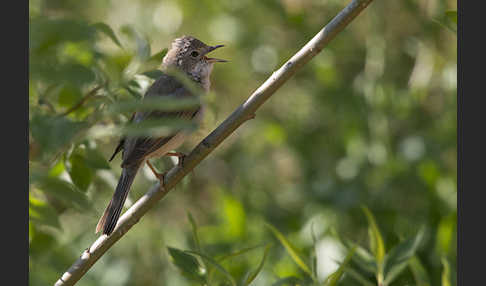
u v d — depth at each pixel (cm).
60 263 967
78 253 1053
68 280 627
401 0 1343
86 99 685
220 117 1505
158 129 371
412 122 1352
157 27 1532
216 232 1055
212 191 1349
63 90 688
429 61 1283
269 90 621
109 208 757
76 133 398
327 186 1202
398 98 1268
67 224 1115
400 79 1395
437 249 863
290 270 898
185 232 1241
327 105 1348
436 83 1370
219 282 737
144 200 660
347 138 1276
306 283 657
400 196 1177
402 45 1398
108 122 721
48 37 420
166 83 908
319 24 1402
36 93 658
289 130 1388
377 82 1257
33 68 423
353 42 1433
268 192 1326
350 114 1291
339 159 1330
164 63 1044
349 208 1146
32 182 626
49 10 1289
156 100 374
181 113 812
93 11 1534
